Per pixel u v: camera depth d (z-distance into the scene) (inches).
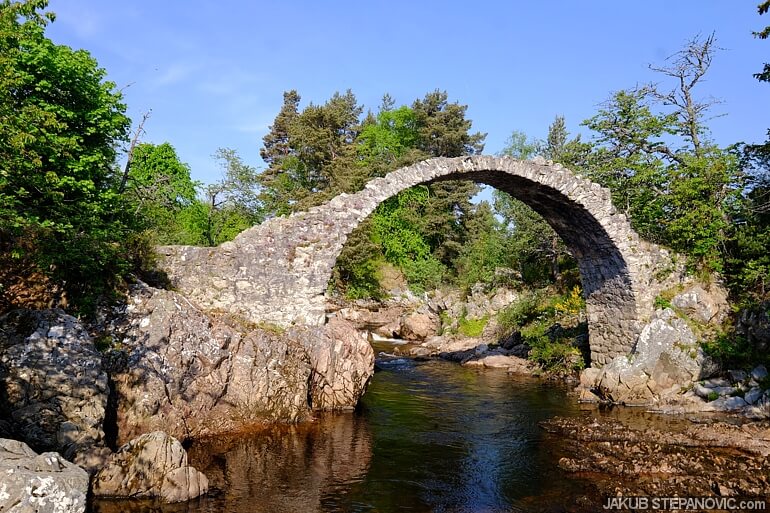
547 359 833.5
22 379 353.1
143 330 458.9
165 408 427.5
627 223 675.4
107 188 549.6
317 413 542.6
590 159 948.6
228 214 1154.7
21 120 379.6
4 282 435.5
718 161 708.7
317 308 575.8
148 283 532.1
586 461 413.1
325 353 552.7
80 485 265.3
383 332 1331.2
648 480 378.3
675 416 569.9
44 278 456.1
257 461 399.9
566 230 732.7
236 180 1156.5
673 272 690.2
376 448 444.1
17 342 370.3
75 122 507.5
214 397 469.7
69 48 494.6
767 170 718.5
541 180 634.2
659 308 668.1
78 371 370.3
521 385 750.5
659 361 629.3
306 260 575.8
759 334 620.1
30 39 451.5
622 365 640.4
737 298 670.5
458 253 1678.2
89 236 455.2
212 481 355.6
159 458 329.7
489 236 1457.9
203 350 476.7
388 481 371.6
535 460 423.8
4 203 393.7
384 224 1695.4
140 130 668.7
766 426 504.1
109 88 538.3
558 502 342.0
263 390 494.6
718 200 713.6
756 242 652.1
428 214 1653.5
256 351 504.7
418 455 430.9
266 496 335.3
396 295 1576.0
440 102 1733.5
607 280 716.0
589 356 791.1
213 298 549.0
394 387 717.9
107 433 390.6
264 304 559.8
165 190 886.4
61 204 445.4
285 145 1994.3
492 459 424.8
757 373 599.2
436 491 356.2
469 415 570.3
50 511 248.5
